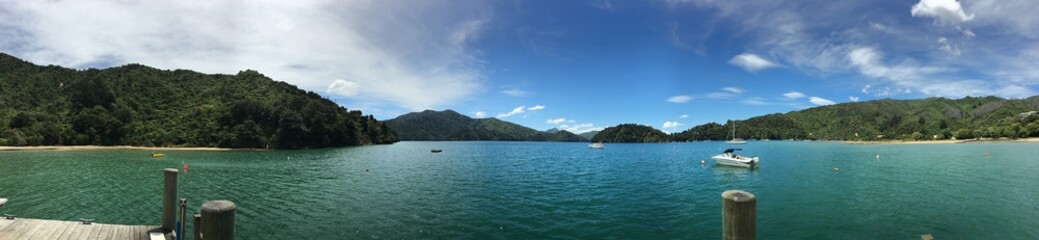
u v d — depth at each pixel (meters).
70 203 25.70
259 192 31.14
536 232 19.31
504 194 30.05
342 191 31.62
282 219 21.58
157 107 124.56
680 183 36.88
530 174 45.47
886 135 183.88
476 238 18.33
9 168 47.47
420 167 55.22
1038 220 20.52
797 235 18.70
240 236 18.38
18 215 22.48
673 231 19.42
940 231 18.91
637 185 35.44
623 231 19.47
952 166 48.44
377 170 50.47
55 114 106.69
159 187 32.38
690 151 113.81
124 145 103.44
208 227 6.48
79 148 94.56
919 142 143.00
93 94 113.50
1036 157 60.03
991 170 42.81
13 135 90.56
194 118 118.81
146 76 137.38
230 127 114.56
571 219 21.77
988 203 24.66
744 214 5.46
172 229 12.88
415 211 23.62
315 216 22.27
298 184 36.16
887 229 19.39
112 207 24.50
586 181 38.62
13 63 130.62
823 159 67.25
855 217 21.70
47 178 38.16
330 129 128.88
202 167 53.09
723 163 54.91
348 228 19.75
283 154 87.94
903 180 36.44
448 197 28.62
